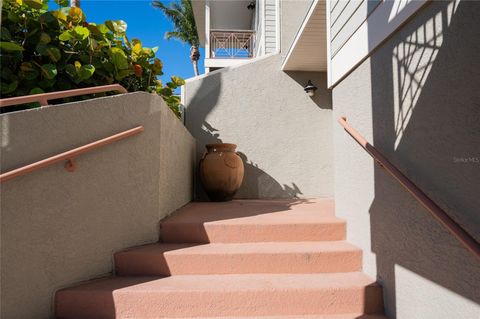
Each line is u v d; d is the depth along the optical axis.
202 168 5.14
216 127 5.80
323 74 5.97
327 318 2.20
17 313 1.98
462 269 1.54
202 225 3.00
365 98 2.58
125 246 2.74
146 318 2.21
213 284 2.36
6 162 1.97
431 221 1.77
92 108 2.53
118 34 3.70
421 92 1.86
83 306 2.21
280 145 5.82
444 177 1.67
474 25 1.45
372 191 2.47
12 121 2.02
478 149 1.43
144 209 2.92
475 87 1.45
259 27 8.05
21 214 2.03
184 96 5.83
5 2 2.90
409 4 1.94
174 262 2.60
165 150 3.33
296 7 6.06
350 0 2.80
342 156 3.06
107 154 2.62
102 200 2.57
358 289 2.28
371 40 2.42
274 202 4.97
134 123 2.85
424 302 1.83
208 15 9.01
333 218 3.22
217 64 8.66
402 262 2.05
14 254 1.98
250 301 2.25
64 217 2.29
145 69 3.94
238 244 2.93
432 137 1.76
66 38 3.08
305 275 2.57
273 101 5.89
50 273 2.19
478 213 1.43
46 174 2.19
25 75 2.90
